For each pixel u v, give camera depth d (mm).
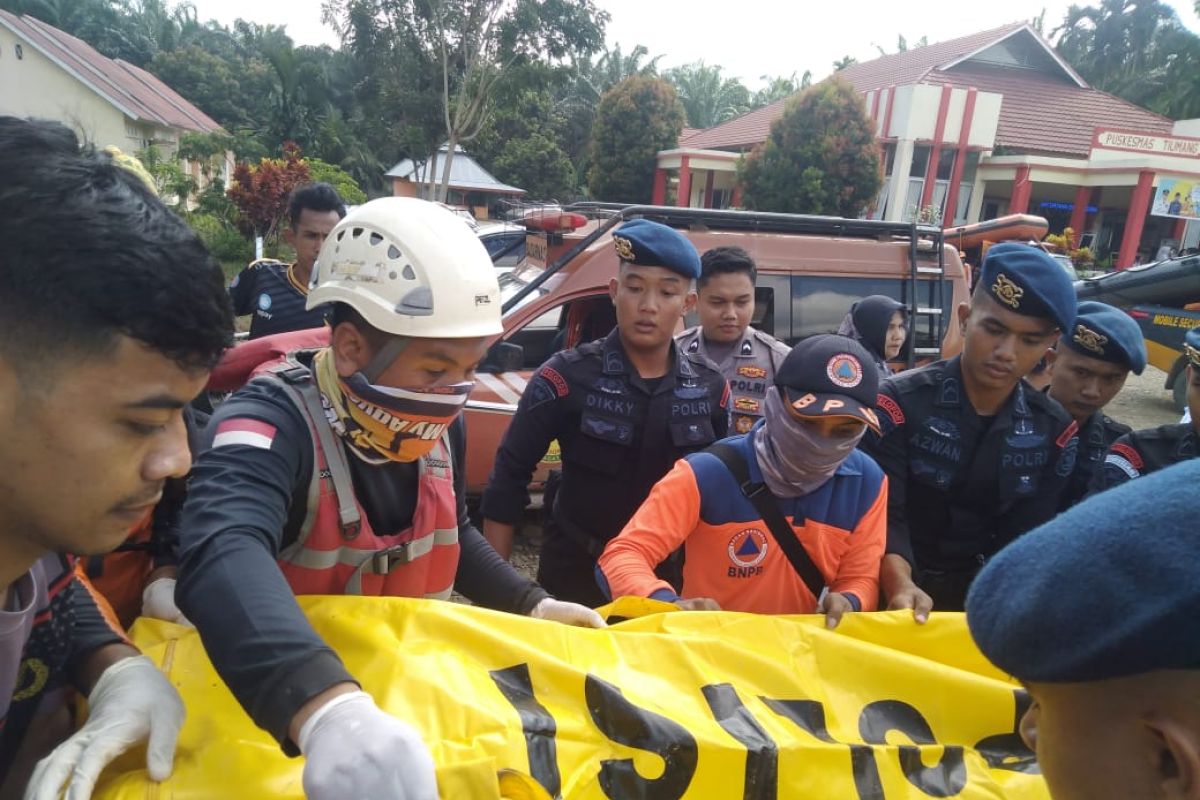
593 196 34094
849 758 1452
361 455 1412
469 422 4625
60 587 1092
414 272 1277
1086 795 714
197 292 765
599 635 1532
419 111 25250
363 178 33156
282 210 18016
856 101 22344
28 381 731
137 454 797
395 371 1306
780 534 2088
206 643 1063
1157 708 645
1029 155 26297
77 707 1256
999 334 2291
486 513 3016
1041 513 2496
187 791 1065
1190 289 10938
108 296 713
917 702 1623
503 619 1463
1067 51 51781
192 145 24547
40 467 762
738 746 1390
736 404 3789
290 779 1093
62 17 51438
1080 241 27906
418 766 905
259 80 47406
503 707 1301
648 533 2080
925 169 26109
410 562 1511
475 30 24203
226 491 1221
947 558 2518
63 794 961
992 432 2398
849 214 22859
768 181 23266
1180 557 614
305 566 1421
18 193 707
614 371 2857
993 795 1492
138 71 40469
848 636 1734
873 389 1968
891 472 2414
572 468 2922
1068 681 686
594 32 24484
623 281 2855
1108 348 2873
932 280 5555
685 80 54281
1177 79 43500
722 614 1688
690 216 5164
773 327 5199
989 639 763
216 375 1954
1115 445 2586
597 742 1341
